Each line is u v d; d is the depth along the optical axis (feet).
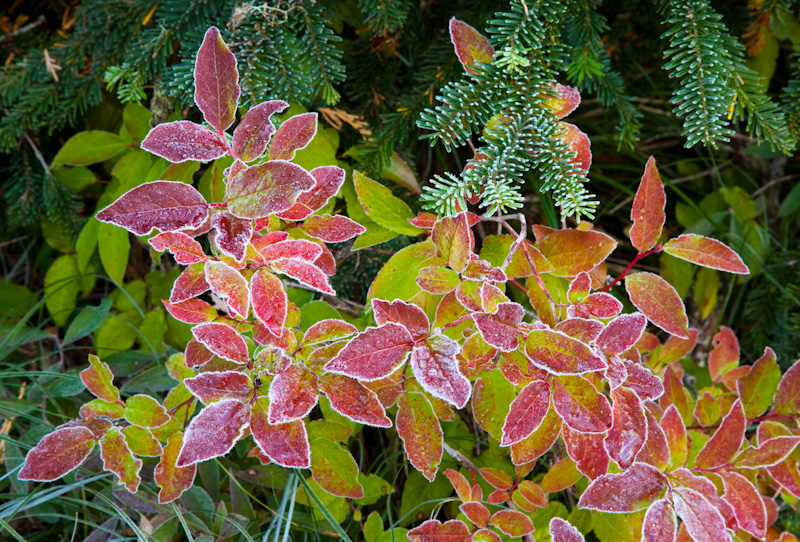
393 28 3.92
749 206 4.61
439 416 3.74
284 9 3.88
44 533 3.99
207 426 3.60
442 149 4.48
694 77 3.77
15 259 4.65
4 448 3.95
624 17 4.23
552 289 3.83
